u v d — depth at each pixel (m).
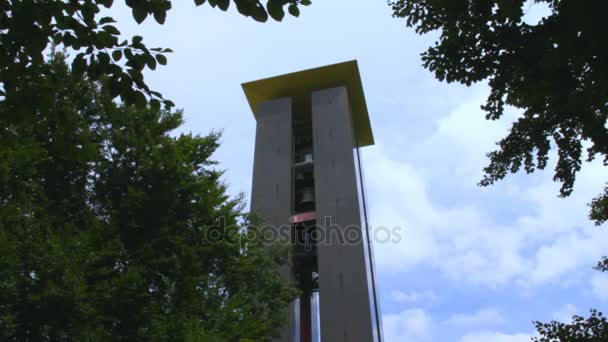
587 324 8.21
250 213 16.48
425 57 7.53
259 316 13.64
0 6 4.64
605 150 6.69
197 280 12.09
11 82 4.93
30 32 4.71
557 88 6.46
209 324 11.66
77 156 5.70
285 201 30.41
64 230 10.88
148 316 10.55
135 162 13.38
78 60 5.12
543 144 8.33
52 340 9.13
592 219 10.29
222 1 4.46
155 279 11.91
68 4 4.77
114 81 5.23
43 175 12.12
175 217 12.74
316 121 34.97
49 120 5.46
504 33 6.69
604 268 10.30
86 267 10.10
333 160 32.22
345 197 29.88
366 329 23.95
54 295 8.93
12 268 8.92
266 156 33.62
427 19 7.89
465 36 7.09
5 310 8.73
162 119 14.45
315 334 29.17
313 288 30.67
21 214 9.84
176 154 13.26
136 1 4.44
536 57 6.43
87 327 9.21
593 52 5.30
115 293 10.07
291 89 39.25
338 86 38.00
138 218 12.25
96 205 12.77
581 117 6.74
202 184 13.29
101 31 4.98
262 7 4.40
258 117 36.50
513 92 7.25
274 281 15.52
